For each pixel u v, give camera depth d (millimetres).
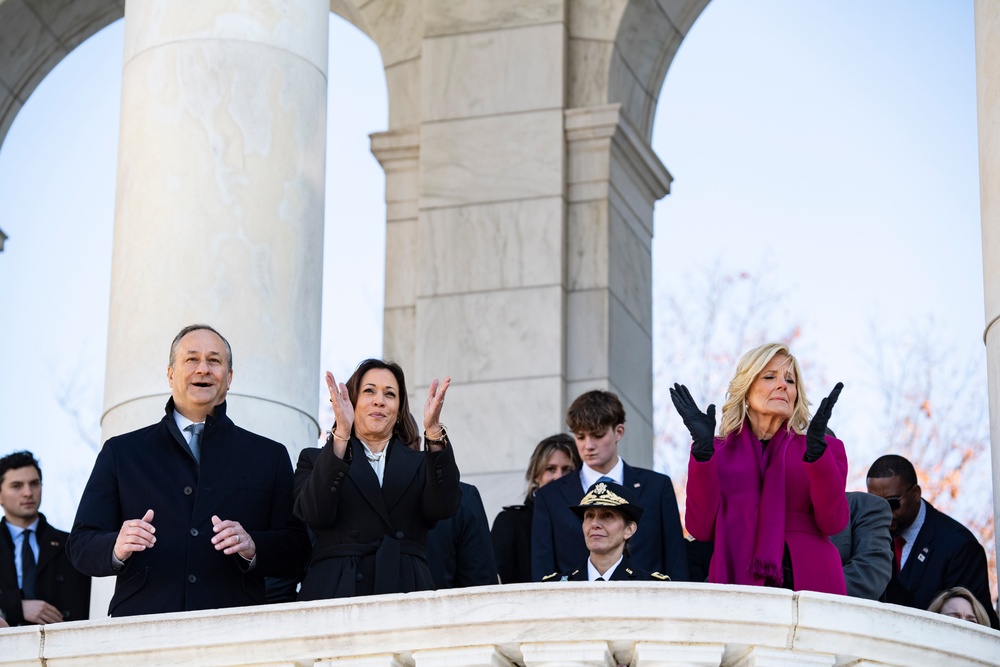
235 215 18812
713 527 14734
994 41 18250
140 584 15172
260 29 19500
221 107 19109
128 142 19375
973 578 17391
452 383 27078
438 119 28406
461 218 27812
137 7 19906
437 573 16922
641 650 12727
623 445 27000
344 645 13195
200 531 15344
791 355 15031
